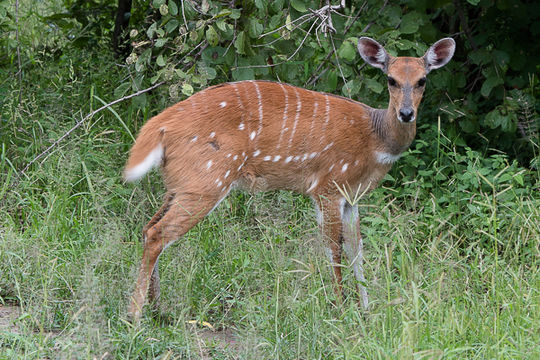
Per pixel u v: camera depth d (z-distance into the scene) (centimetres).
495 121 1237
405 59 974
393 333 767
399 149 988
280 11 1045
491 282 884
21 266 915
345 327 800
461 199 1112
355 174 983
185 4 1011
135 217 1028
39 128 1216
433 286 866
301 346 783
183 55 1152
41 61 1372
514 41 1296
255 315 818
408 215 1025
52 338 771
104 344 715
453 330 759
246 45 1042
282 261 874
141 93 1093
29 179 1080
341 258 1001
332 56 1140
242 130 916
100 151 1166
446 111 1242
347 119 972
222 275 955
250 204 1092
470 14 1371
